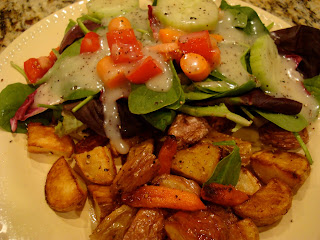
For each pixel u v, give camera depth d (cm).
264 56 19
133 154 18
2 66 21
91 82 18
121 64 18
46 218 16
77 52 20
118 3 22
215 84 19
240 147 18
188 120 19
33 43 22
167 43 19
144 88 18
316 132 19
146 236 15
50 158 18
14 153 18
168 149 17
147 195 16
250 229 15
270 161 17
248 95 19
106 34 19
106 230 15
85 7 24
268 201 16
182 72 19
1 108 19
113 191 16
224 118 19
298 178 16
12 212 16
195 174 17
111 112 18
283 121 18
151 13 20
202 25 20
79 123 19
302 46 22
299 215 16
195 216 15
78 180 17
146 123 18
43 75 20
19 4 28
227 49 20
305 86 20
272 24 23
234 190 16
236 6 23
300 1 29
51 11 27
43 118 20
